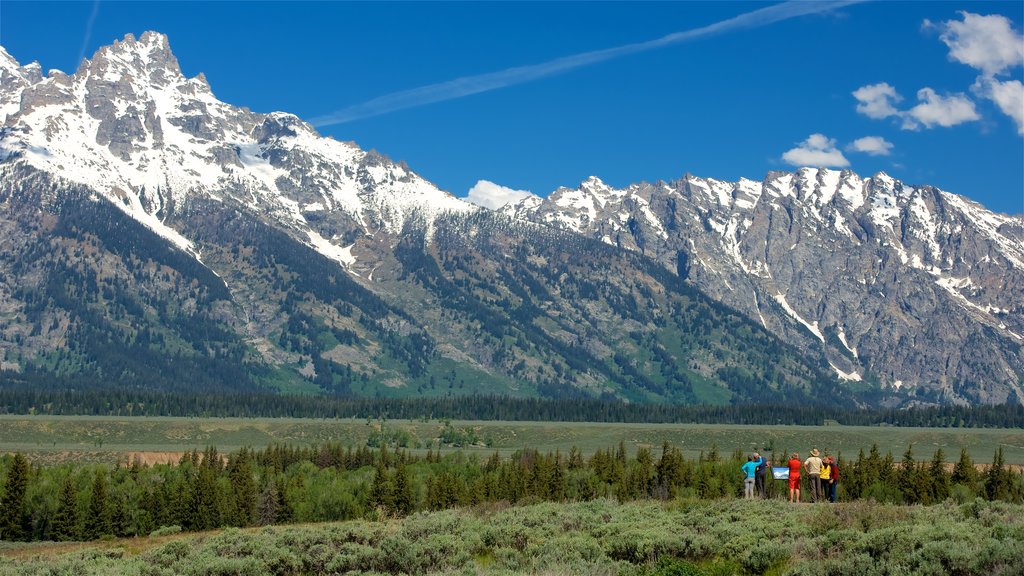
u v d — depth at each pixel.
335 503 141.75
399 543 49.31
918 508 50.44
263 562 50.28
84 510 135.50
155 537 89.38
